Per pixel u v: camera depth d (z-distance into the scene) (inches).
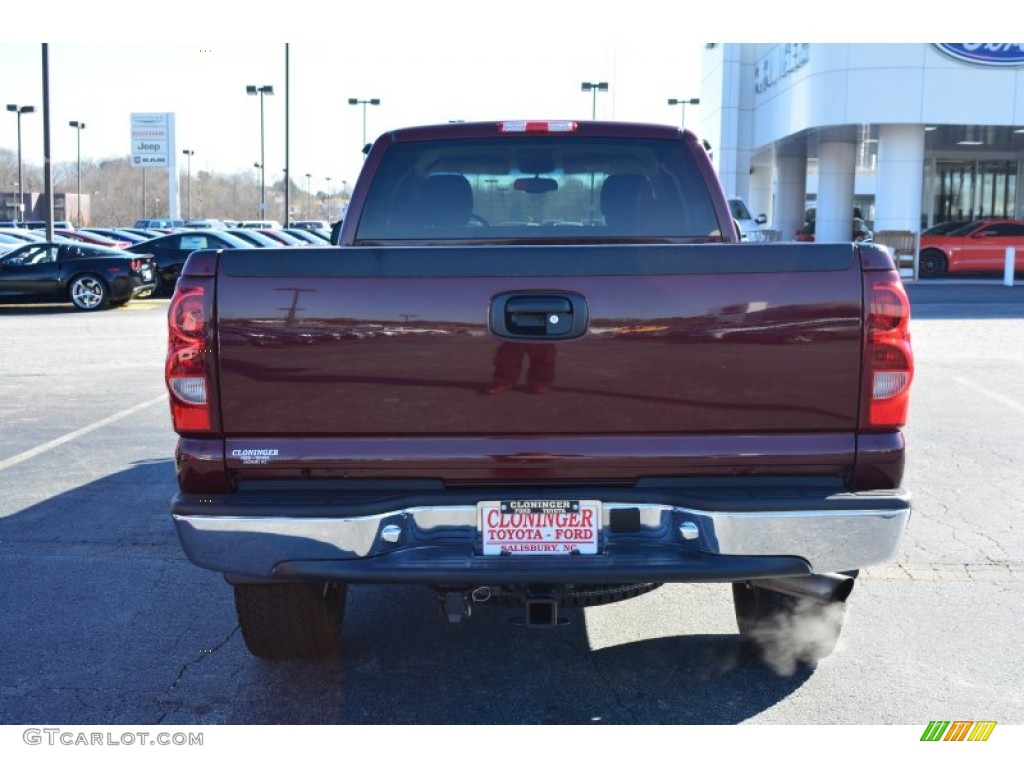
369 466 137.2
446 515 135.0
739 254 134.7
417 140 198.7
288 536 133.6
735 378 135.7
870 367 135.7
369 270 134.7
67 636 181.9
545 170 201.6
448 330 135.0
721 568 132.8
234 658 173.2
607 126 198.1
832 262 135.3
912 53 1096.8
